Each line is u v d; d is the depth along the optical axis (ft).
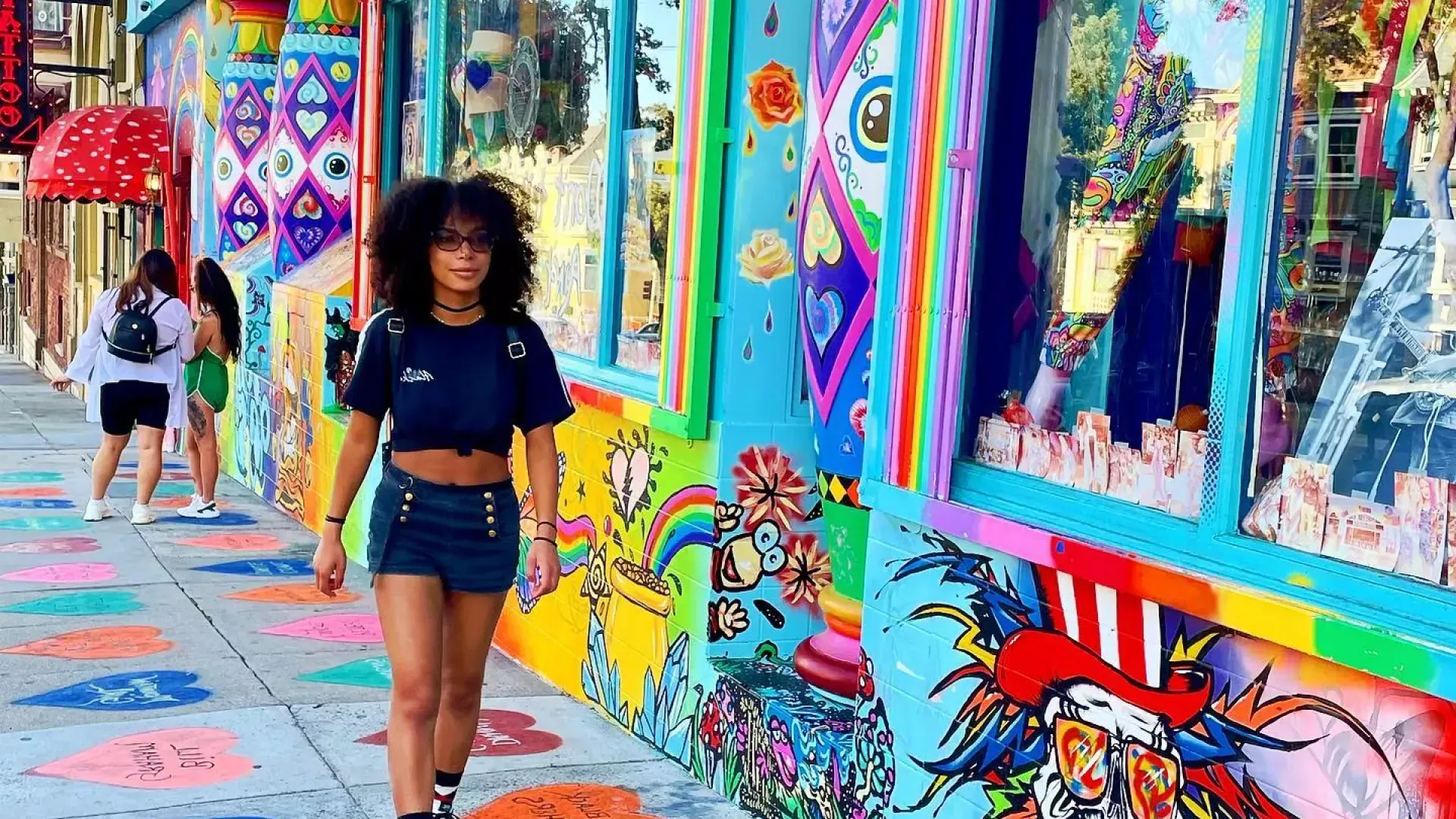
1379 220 9.34
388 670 20.40
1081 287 11.73
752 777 15.35
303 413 32.14
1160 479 10.77
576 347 20.03
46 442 45.78
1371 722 8.78
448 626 13.23
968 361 12.38
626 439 18.21
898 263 12.94
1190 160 10.87
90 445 45.55
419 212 12.42
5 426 50.29
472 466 12.82
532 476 13.28
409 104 27.17
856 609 15.34
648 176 17.93
